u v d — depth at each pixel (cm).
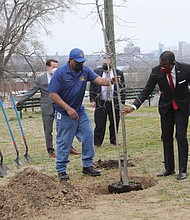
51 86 682
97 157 911
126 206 550
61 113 695
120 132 1316
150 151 947
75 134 731
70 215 523
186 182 655
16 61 3225
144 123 1543
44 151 1032
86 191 622
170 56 634
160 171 746
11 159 941
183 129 670
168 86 657
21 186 583
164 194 598
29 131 1476
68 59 687
